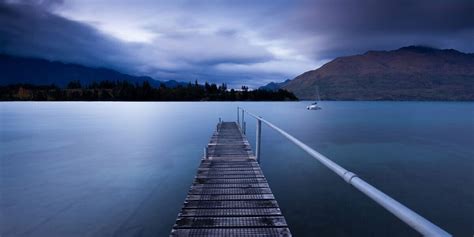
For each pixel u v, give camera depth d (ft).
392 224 16.19
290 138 8.22
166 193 20.31
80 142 43.34
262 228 9.25
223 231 9.07
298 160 31.94
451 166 30.94
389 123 86.33
